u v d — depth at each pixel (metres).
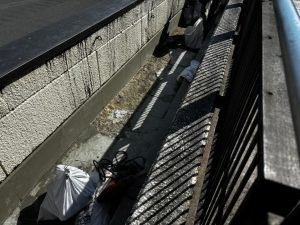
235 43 3.82
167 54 6.21
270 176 0.52
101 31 3.54
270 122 0.63
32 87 2.55
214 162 1.99
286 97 0.71
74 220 2.70
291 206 0.53
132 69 5.11
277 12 1.29
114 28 3.90
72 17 3.44
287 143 0.59
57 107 3.06
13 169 2.63
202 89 2.54
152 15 5.41
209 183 1.84
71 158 3.43
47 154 3.10
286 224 0.51
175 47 6.55
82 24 3.25
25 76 2.42
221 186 1.34
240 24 4.50
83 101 3.62
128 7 4.11
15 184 2.69
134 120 4.19
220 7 7.66
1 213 2.62
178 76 5.23
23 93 2.45
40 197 2.93
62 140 3.35
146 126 4.10
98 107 4.10
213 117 2.25
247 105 1.28
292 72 0.74
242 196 1.52
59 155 3.38
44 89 2.74
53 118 3.04
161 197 1.62
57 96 3.00
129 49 4.70
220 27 4.02
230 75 2.94
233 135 1.50
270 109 0.67
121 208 2.79
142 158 3.53
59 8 5.59
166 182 1.69
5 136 2.39
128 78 5.02
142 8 4.77
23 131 2.61
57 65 2.84
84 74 3.44
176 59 6.05
